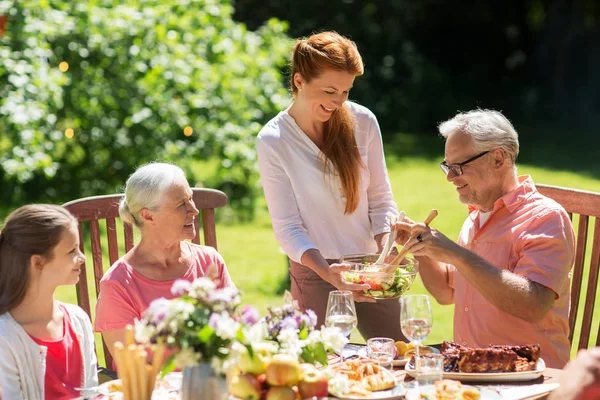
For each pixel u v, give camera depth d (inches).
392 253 141.6
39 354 118.0
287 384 96.7
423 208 396.5
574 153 562.6
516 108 736.3
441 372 105.5
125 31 335.3
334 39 143.3
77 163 347.3
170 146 342.3
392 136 653.3
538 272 129.6
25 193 344.5
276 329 104.3
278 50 397.7
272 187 151.9
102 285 132.3
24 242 116.0
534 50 749.9
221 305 95.7
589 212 151.6
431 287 151.0
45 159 303.9
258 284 274.7
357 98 668.7
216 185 377.1
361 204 154.3
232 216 379.9
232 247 326.3
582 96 722.2
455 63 748.0
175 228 131.8
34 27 311.1
